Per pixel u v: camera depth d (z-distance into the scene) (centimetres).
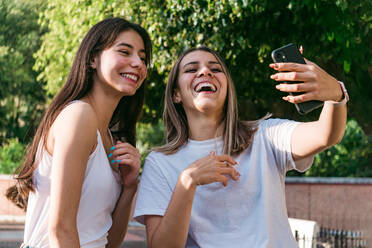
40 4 1758
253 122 236
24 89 1805
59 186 173
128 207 230
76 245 172
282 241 209
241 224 212
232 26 693
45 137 193
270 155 221
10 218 1129
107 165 205
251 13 670
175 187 201
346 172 1324
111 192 210
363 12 634
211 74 232
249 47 725
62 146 177
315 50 698
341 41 662
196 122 239
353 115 934
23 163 216
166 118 253
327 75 174
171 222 199
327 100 175
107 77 212
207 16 679
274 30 705
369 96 886
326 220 1044
